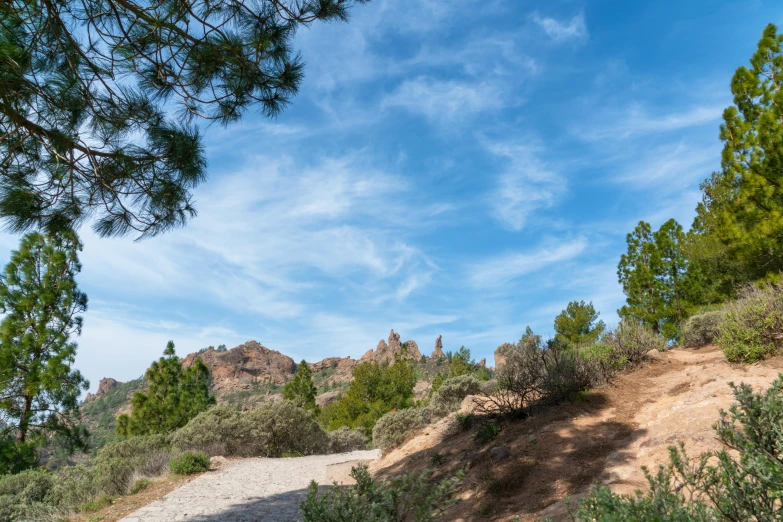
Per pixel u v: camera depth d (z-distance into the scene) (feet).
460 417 32.68
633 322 40.19
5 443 61.82
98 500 31.35
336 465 45.11
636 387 28.63
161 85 23.02
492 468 22.02
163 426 95.76
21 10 19.33
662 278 80.02
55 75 20.79
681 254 79.20
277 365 602.85
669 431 20.13
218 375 565.12
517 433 25.36
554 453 21.54
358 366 126.31
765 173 49.60
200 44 21.70
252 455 57.21
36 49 20.03
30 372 64.75
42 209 23.35
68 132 21.72
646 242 84.53
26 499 33.50
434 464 26.84
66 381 69.62
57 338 68.64
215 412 59.06
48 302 68.13
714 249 68.39
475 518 18.39
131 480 37.11
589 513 7.89
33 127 20.49
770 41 51.65
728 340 28.76
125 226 25.18
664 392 26.30
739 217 52.01
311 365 619.67
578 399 27.50
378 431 47.21
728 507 7.94
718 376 25.57
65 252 71.72
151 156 23.47
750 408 8.38
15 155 22.09
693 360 32.42
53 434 69.15
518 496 18.84
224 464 46.65
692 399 23.09
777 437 7.90
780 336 27.04
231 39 21.72
